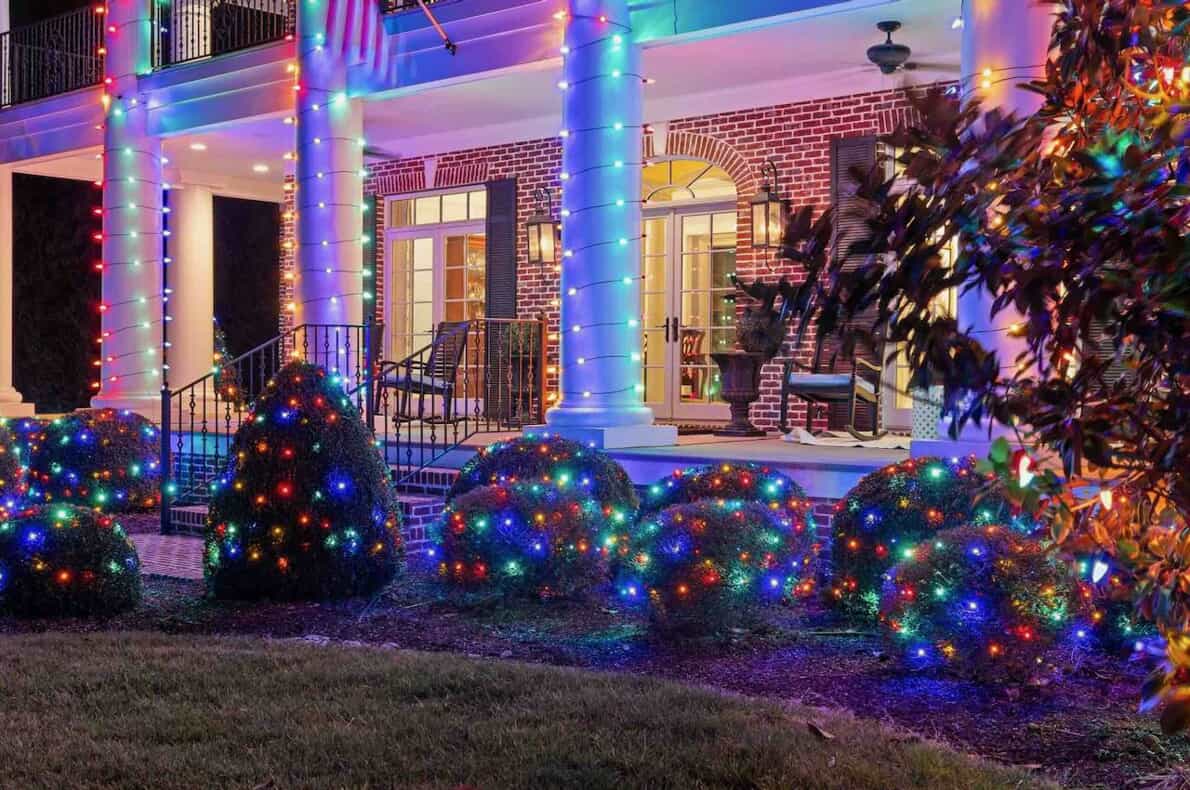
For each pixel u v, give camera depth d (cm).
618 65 962
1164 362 187
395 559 749
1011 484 214
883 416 1174
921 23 935
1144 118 195
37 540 675
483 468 818
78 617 674
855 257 203
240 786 376
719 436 1159
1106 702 483
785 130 1217
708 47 1016
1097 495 216
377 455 756
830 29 955
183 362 1652
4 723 443
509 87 1156
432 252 1566
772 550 598
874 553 620
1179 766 405
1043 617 495
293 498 714
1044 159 201
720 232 1309
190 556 887
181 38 1487
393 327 1608
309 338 1177
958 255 196
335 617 670
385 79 1154
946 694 498
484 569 677
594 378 969
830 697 497
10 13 1936
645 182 1361
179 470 1103
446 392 1150
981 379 193
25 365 1916
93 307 2000
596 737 418
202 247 1667
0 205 1672
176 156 1554
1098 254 176
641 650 581
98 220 2002
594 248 962
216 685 497
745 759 394
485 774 384
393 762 396
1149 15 203
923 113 194
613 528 732
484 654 580
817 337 201
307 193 1180
